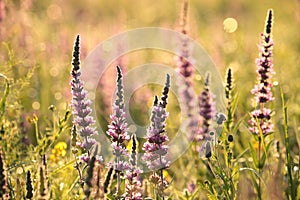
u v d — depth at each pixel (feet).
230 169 26.25
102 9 82.38
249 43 59.21
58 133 27.48
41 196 21.02
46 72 47.29
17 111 32.45
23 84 31.81
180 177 32.17
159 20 79.41
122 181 25.22
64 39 53.31
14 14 45.62
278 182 25.95
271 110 28.96
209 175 30.04
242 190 25.68
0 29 43.29
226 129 29.01
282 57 55.98
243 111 37.22
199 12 88.58
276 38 62.80
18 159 28.14
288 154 25.45
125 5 84.43
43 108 40.27
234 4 82.89
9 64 32.40
